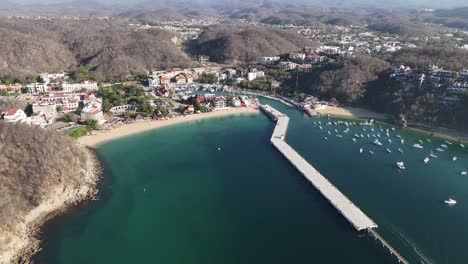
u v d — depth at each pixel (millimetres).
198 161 170500
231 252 106625
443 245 109625
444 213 126250
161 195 138250
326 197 134000
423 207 129875
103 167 160625
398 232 115312
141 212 126562
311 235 114438
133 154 176750
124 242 110688
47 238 110750
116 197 135875
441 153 181500
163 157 174250
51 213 122562
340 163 167500
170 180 150625
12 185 123438
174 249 108000
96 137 195875
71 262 101500
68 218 121312
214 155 178000
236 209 129125
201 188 144375
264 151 183750
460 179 152250
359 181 149250
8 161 129875
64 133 176375
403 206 130375
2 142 136500
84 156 161000
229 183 148625
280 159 173625
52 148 143250
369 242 111312
